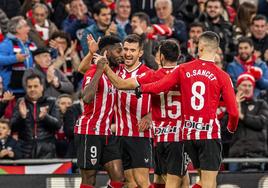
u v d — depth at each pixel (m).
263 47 37.38
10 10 37.06
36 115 31.06
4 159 30.38
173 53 25.59
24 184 29.48
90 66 26.33
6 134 30.61
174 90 25.77
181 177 25.81
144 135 26.95
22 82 33.16
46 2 37.88
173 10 39.06
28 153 30.97
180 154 25.70
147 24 35.28
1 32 33.84
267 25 37.84
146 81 25.12
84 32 35.22
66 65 34.78
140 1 38.81
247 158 30.55
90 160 25.89
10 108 32.28
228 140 31.94
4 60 32.97
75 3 36.59
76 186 29.59
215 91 24.61
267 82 34.94
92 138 25.88
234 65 35.25
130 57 26.56
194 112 24.58
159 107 25.92
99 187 29.50
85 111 26.08
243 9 38.31
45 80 33.00
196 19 38.12
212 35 24.73
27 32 34.03
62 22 37.53
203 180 24.64
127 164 27.03
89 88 25.08
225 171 30.38
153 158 28.62
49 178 29.56
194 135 24.58
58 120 31.33
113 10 38.25
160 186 26.77
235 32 38.00
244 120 31.61
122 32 35.66
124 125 26.89
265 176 30.03
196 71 24.62
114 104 26.38
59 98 31.64
